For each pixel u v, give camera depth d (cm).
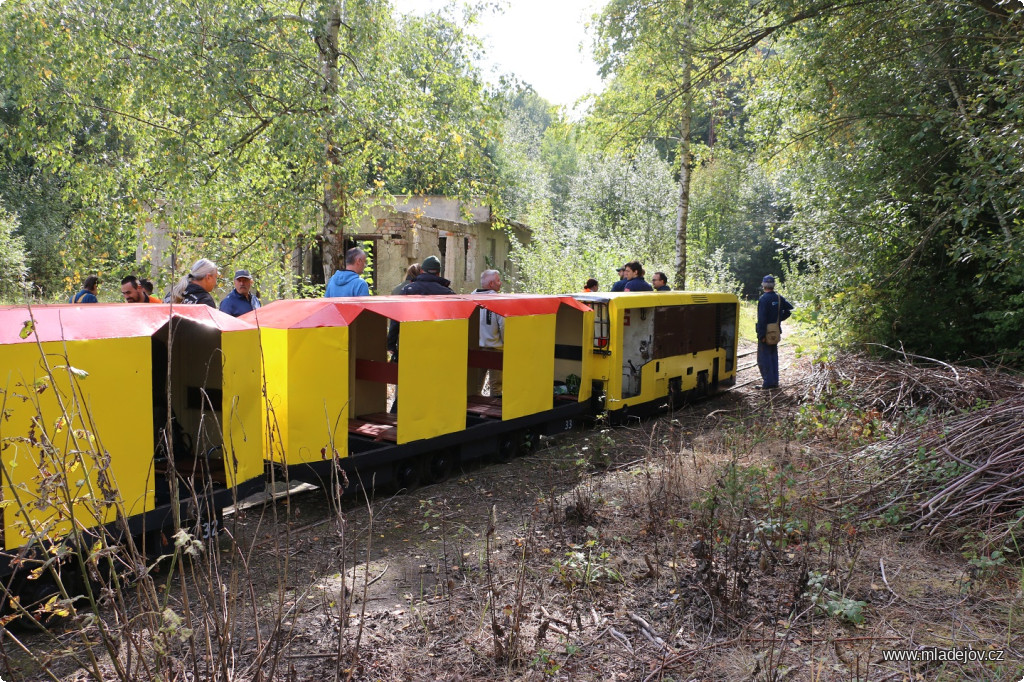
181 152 1029
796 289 1741
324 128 1025
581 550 555
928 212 1220
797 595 461
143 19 971
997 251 1009
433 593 485
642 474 765
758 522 559
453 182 1269
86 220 1080
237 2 1012
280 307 655
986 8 1089
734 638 426
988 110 1180
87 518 434
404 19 1276
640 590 490
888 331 1289
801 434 876
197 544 301
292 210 1070
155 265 1261
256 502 677
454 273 2092
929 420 745
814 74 1302
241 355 543
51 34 985
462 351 764
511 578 504
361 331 791
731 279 2881
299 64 1062
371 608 462
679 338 1130
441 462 757
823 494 657
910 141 1244
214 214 1084
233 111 1054
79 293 952
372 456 664
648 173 3397
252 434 555
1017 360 1162
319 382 616
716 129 1698
